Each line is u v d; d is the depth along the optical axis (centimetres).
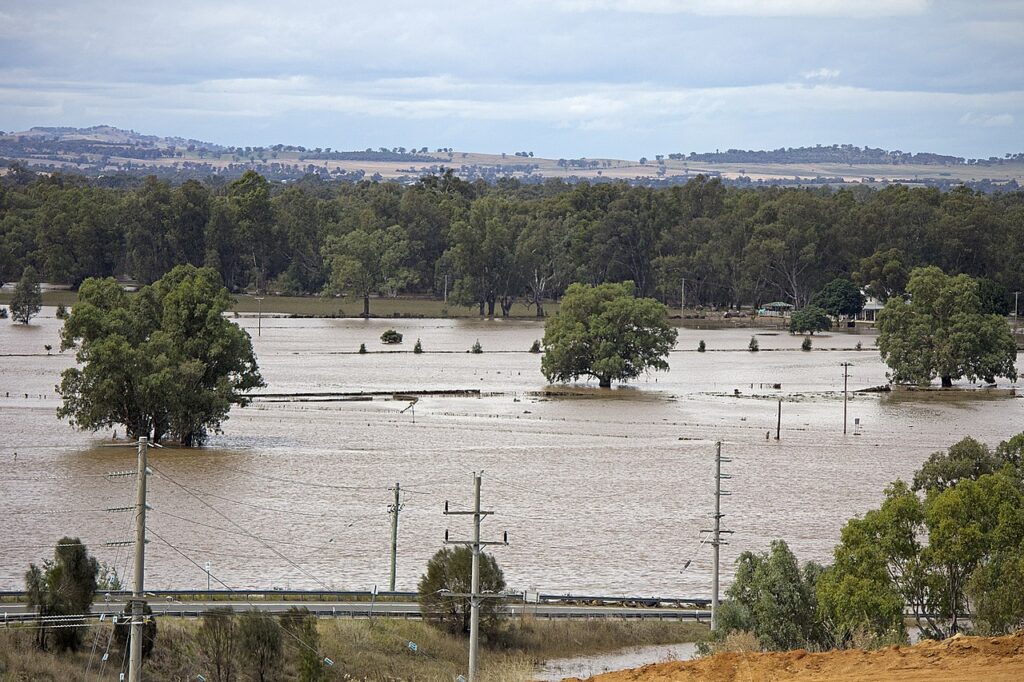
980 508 14088
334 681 12562
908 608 15662
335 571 17038
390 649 13738
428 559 17712
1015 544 13825
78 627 12900
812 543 18900
